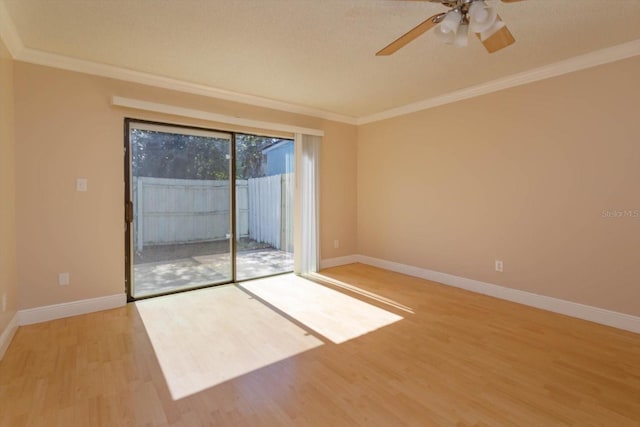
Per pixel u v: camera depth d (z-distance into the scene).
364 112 4.79
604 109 2.83
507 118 3.45
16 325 2.71
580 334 2.68
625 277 2.76
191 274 3.85
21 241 2.79
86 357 2.29
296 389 1.95
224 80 3.48
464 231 3.88
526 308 3.27
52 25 2.38
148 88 3.36
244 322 2.92
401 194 4.59
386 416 1.72
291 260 4.68
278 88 3.74
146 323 2.88
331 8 2.17
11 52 2.62
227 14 2.24
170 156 3.65
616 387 1.97
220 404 1.81
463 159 3.86
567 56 2.91
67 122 2.97
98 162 3.14
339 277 4.41
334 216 5.01
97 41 2.63
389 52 2.22
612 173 2.80
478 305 3.36
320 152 4.72
